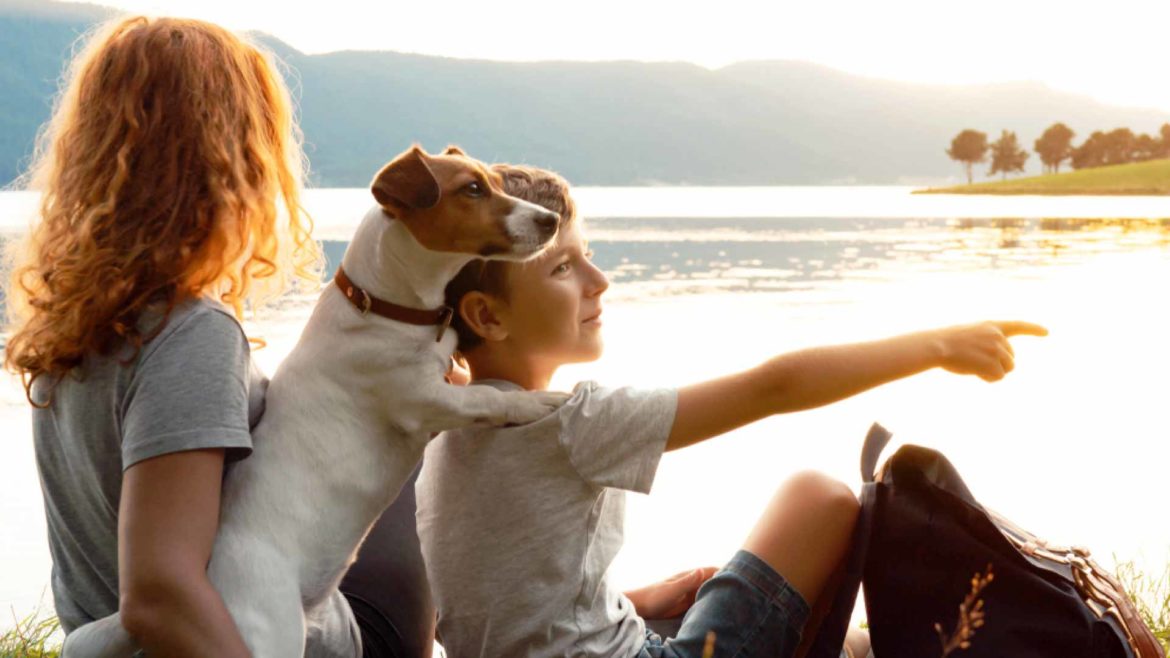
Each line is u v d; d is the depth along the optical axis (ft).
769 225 97.40
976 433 19.39
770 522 6.97
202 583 5.77
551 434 6.81
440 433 7.35
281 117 7.20
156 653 5.73
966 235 77.15
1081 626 6.47
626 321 32.24
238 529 6.47
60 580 6.68
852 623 11.22
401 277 7.04
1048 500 15.56
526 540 6.89
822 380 6.66
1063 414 20.75
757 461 17.85
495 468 6.93
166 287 6.22
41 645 10.18
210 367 6.00
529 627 6.93
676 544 14.16
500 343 7.57
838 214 125.80
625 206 170.81
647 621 8.20
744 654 6.69
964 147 436.35
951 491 6.88
